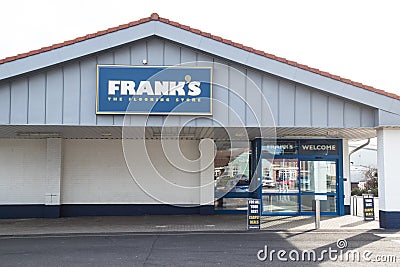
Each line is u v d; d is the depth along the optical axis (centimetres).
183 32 1313
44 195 1831
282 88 1346
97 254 1060
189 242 1220
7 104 1277
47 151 1819
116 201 1867
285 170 1834
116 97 1299
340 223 1581
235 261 973
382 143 1407
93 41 1289
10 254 1071
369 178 3434
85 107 1298
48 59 1271
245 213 1903
